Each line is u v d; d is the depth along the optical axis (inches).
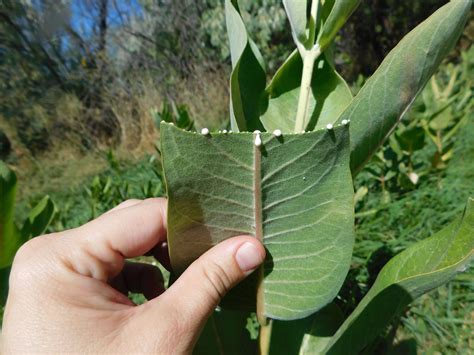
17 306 8.2
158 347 7.5
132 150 58.1
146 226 10.0
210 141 5.8
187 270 7.6
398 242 18.9
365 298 7.7
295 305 7.6
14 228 13.8
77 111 64.3
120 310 8.1
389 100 7.4
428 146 29.2
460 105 28.9
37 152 64.0
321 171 6.3
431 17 6.7
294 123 9.8
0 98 64.2
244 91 9.7
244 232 7.2
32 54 68.3
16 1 68.1
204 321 7.8
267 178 6.3
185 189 6.2
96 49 71.7
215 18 60.6
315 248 7.1
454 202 21.2
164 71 64.7
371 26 76.9
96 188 29.0
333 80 9.7
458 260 6.5
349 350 7.9
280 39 62.7
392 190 23.9
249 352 11.0
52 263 8.8
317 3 8.8
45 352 7.5
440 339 15.0
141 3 68.7
